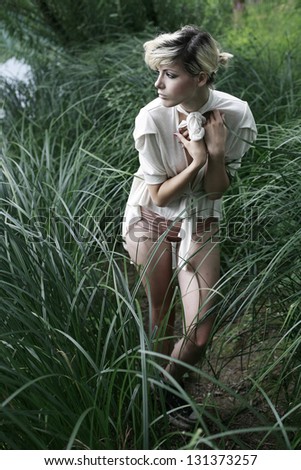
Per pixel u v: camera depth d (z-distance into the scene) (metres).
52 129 5.88
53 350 2.66
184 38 2.66
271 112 5.09
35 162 4.52
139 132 2.89
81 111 5.87
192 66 2.68
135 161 4.75
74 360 2.72
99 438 2.63
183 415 3.06
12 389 2.56
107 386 2.61
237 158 3.07
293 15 8.61
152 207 3.10
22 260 2.98
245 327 3.58
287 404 3.04
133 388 2.79
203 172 2.97
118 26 7.53
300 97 5.34
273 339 3.51
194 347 2.95
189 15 7.70
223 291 3.65
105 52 6.59
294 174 3.68
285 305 3.38
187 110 2.87
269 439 2.95
